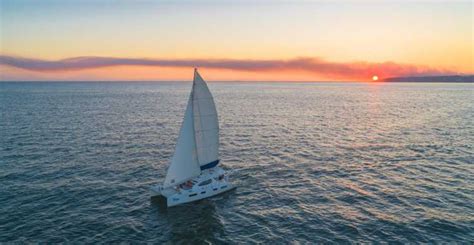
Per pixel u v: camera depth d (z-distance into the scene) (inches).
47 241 1181.7
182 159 1585.9
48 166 1994.3
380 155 2274.9
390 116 4224.9
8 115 3934.5
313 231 1269.7
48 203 1487.5
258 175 1886.1
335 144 2603.3
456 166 2007.9
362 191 1635.1
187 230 1296.8
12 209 1418.6
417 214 1381.6
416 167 1996.8
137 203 1515.7
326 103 6220.5
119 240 1209.4
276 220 1365.7
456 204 1471.5
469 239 1188.5
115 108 4987.7
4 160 2090.3
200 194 1565.0
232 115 4234.7
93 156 2222.0
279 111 4751.5
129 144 2566.4
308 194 1614.2
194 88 1561.3
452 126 3390.7
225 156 2265.0
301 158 2215.8
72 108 4869.6
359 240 1198.3
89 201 1521.9
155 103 5984.3
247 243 1203.9
